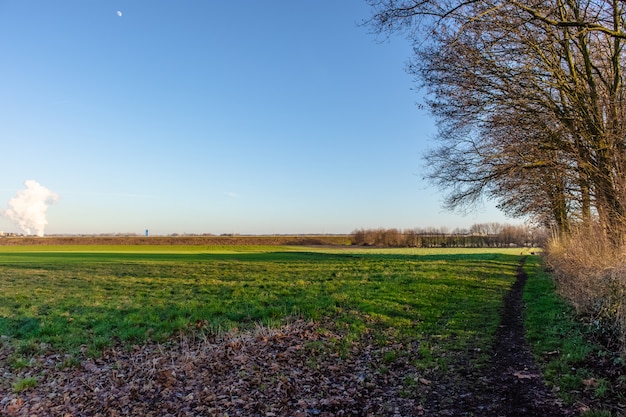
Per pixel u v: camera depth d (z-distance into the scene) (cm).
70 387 816
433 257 4944
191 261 4400
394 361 894
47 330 1271
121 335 1224
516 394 683
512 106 1448
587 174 1420
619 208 1112
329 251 7062
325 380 781
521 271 3069
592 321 1053
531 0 1153
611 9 1258
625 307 813
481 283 2206
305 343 1012
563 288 1507
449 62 1391
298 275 2809
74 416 677
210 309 1575
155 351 1066
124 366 938
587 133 1366
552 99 1435
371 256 5278
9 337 1212
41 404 729
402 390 727
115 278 2791
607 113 1203
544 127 1441
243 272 3119
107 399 726
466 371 811
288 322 1288
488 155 1633
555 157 1516
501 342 1009
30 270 3406
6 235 12769
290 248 8588
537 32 1322
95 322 1401
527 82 1416
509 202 1898
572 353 855
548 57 1439
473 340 1036
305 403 675
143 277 2844
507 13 1154
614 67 1301
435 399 685
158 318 1444
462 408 644
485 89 1469
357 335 1108
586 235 1259
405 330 1162
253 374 802
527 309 1423
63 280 2694
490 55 1360
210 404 682
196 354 973
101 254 6000
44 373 903
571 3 1302
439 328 1178
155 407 684
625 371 729
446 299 1661
